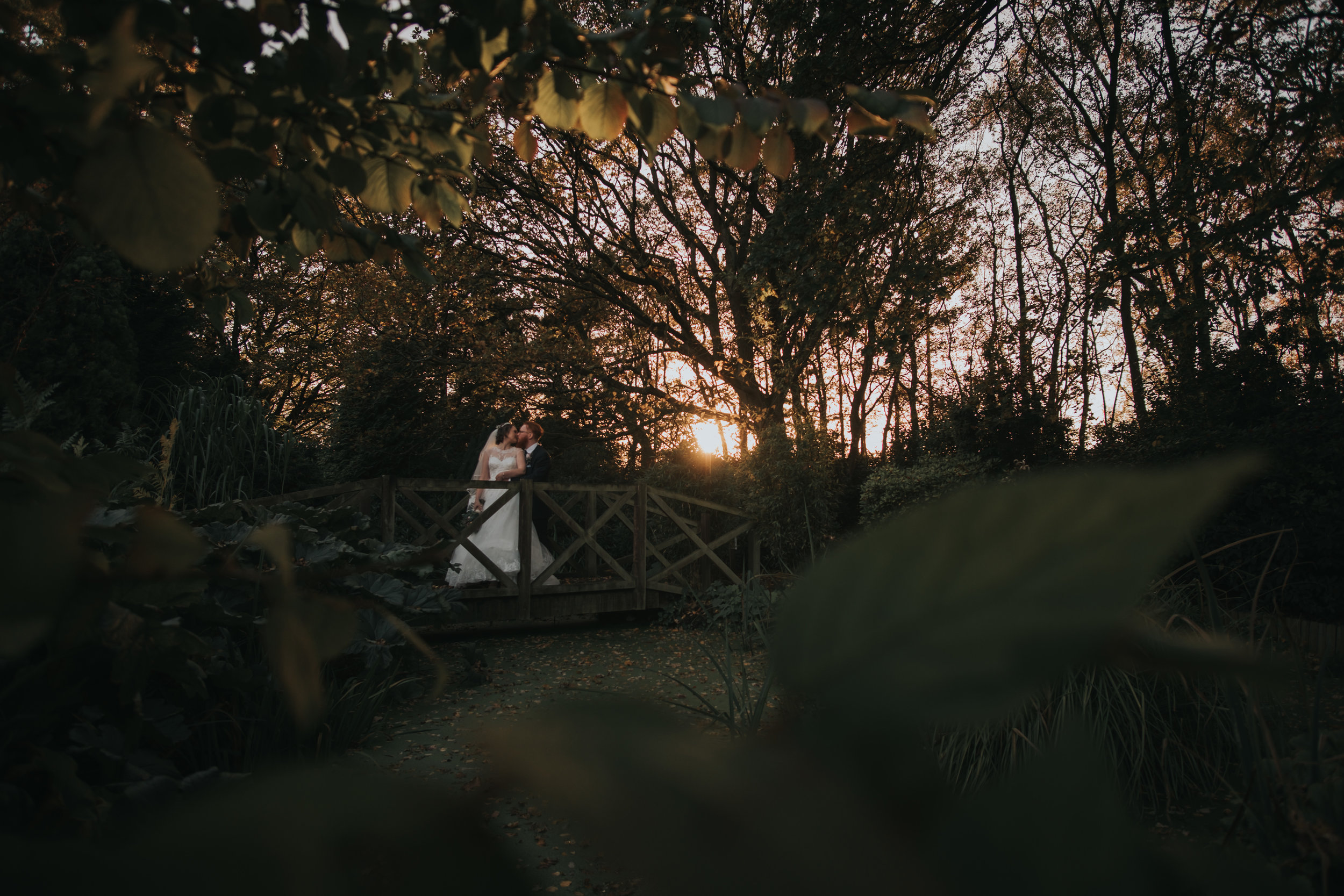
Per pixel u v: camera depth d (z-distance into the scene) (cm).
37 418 244
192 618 287
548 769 7
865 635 8
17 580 10
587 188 1371
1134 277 802
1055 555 7
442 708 430
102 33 58
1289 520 588
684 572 917
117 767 194
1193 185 765
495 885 7
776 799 7
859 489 1257
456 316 1370
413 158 135
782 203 905
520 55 115
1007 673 7
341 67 90
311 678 14
